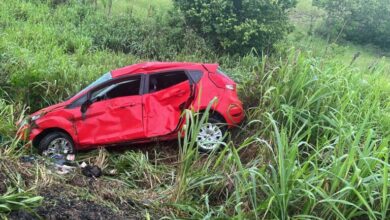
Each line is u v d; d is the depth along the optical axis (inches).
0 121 336.2
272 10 618.8
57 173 253.0
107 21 655.1
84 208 215.3
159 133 320.8
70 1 725.9
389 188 214.2
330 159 245.0
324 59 393.1
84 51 559.5
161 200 243.0
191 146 240.7
